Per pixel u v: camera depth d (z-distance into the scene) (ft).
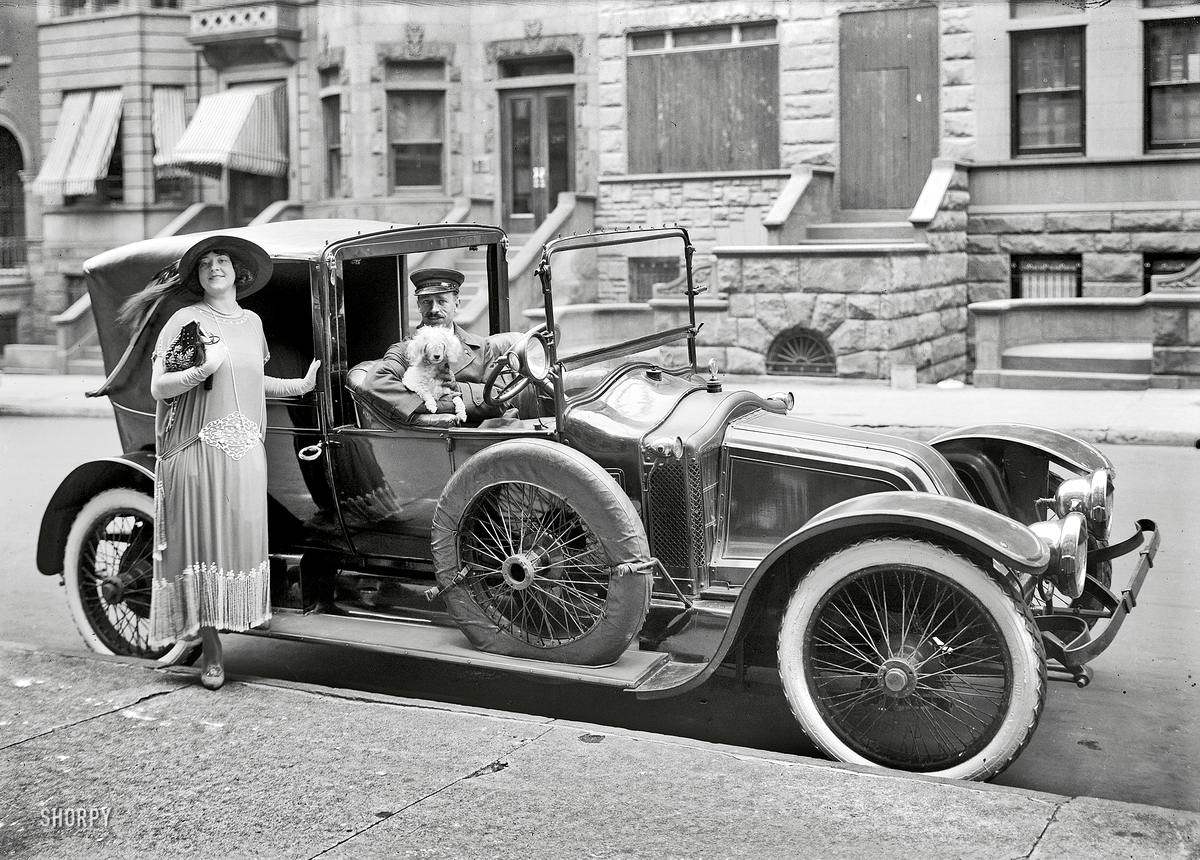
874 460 16.51
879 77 66.08
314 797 13.57
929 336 59.77
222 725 15.92
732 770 14.03
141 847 12.53
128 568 19.58
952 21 63.67
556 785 13.69
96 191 87.81
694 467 16.63
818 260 56.29
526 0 75.20
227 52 83.10
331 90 79.30
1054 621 16.97
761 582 15.42
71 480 19.79
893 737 15.39
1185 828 12.25
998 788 13.41
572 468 15.81
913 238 61.93
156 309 18.17
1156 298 50.96
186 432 17.04
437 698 18.94
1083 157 61.57
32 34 87.92
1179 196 60.23
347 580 19.30
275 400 18.89
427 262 59.06
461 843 12.34
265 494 17.51
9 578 27.78
